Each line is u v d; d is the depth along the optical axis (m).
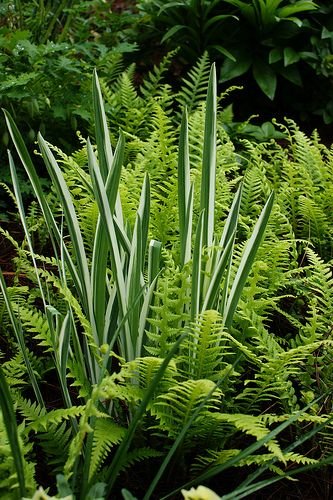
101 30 4.74
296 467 2.43
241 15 4.53
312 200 3.12
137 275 2.30
